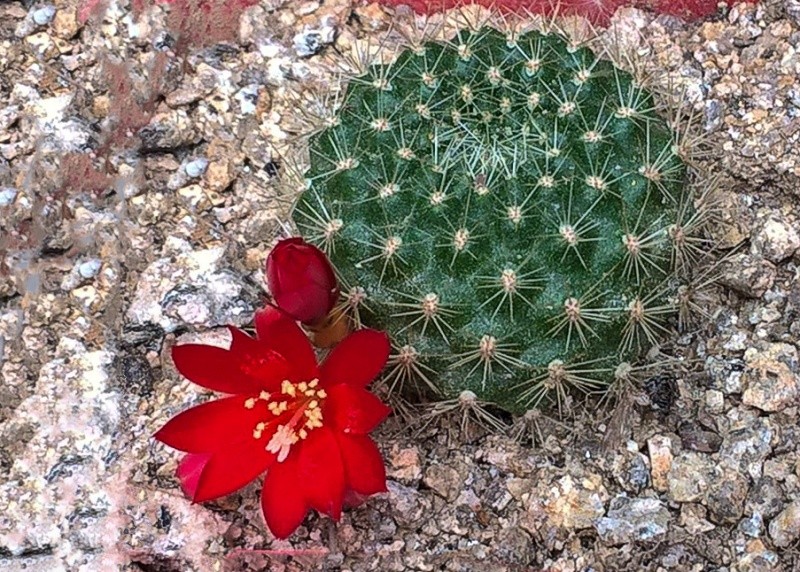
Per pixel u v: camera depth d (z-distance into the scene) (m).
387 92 0.17
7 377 0.19
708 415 0.17
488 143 0.16
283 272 0.14
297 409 0.15
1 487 0.18
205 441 0.15
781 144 0.19
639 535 0.16
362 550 0.17
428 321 0.15
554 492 0.17
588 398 0.17
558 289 0.15
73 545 0.17
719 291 0.18
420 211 0.15
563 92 0.16
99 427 0.18
